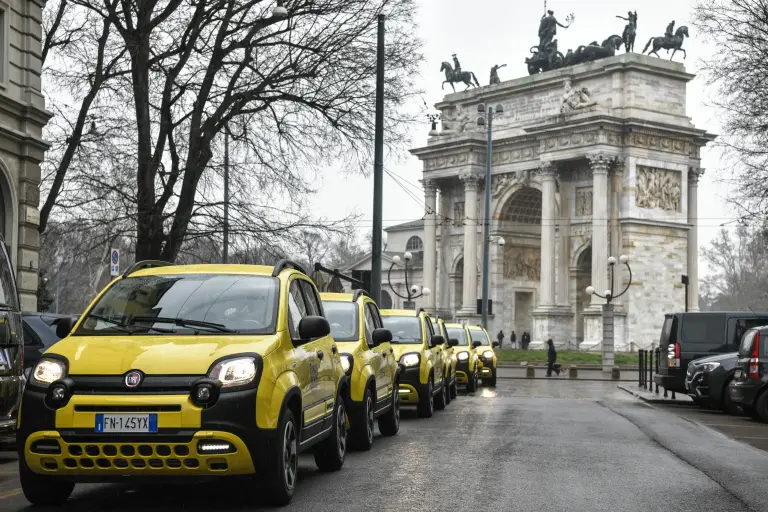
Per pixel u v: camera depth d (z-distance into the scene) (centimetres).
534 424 2458
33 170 3325
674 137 9762
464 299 10781
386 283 13962
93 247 3672
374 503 1269
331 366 1516
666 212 9738
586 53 9969
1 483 1456
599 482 1478
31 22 3303
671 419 2725
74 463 1154
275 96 3769
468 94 10869
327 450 1532
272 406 1196
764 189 4278
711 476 1572
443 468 1598
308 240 3919
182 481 1161
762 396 2733
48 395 1159
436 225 11288
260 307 1323
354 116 3872
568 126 9594
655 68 9669
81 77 3800
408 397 2583
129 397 1149
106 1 3525
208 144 3675
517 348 10806
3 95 3106
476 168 10731
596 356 8431
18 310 1688
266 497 1230
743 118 4181
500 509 1242
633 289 9475
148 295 1346
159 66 3641
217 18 3681
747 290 15350
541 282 9912
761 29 4094
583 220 9862
